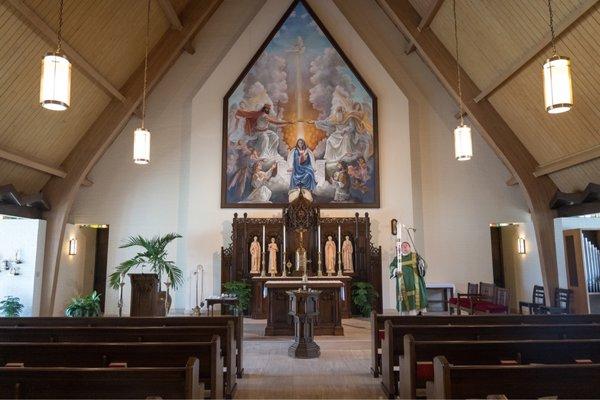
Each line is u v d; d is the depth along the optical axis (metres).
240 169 12.24
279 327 8.80
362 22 12.97
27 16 7.02
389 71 12.78
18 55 7.49
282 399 5.25
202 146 12.34
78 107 9.72
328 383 5.86
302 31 12.74
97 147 10.45
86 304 9.98
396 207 12.12
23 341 5.00
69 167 10.40
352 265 11.77
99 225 12.67
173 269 11.09
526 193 10.20
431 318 6.07
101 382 3.08
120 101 10.52
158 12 9.99
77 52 8.73
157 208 12.25
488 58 9.52
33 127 8.91
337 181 12.21
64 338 5.02
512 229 13.24
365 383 5.85
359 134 12.36
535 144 9.93
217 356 4.48
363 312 11.31
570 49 7.47
